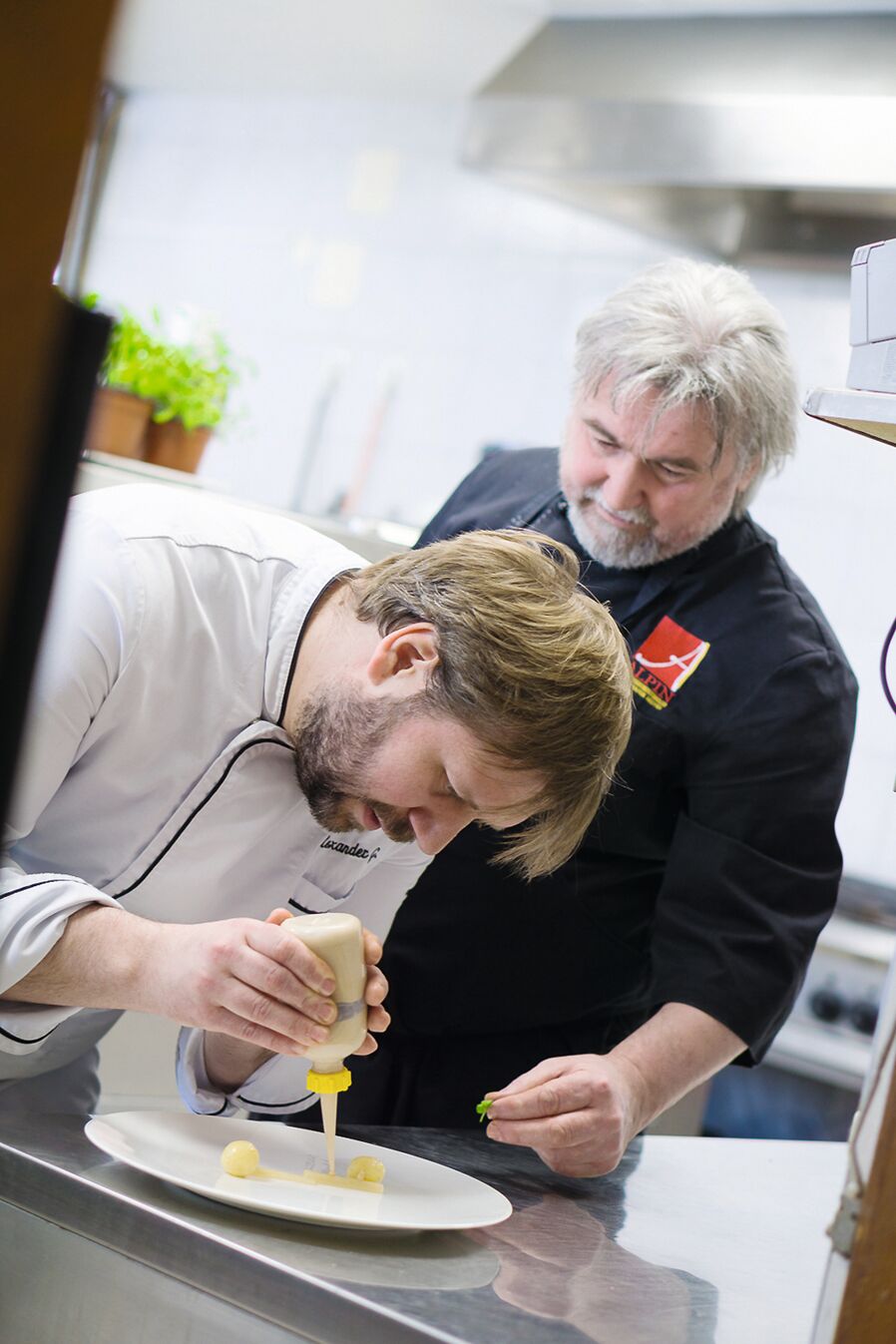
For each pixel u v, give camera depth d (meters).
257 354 3.96
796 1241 1.29
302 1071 1.45
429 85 3.55
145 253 4.14
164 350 2.17
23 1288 1.01
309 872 1.47
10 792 0.46
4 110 0.40
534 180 2.81
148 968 1.13
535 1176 1.33
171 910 1.39
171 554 1.31
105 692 1.25
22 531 0.44
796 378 1.72
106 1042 2.05
